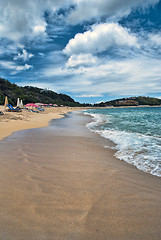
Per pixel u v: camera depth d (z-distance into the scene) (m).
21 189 2.60
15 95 80.50
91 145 6.18
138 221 1.91
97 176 3.28
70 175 3.28
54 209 2.10
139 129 10.84
